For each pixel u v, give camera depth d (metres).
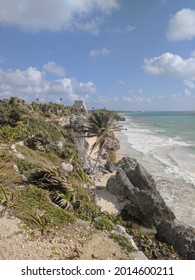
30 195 15.79
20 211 13.72
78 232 13.40
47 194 16.64
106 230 14.40
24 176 18.78
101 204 24.39
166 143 61.72
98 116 42.59
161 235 18.95
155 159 44.50
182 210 24.39
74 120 54.06
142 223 21.67
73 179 24.53
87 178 30.42
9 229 12.18
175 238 17.91
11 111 37.12
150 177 27.61
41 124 37.44
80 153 43.19
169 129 98.56
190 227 20.83
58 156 31.25
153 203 21.78
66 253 11.41
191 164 40.38
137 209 22.50
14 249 10.98
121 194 25.72
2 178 17.34
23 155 23.89
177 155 47.38
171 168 38.19
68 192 17.67
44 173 18.44
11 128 31.52
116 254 12.12
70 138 42.38
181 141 64.62
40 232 12.52
